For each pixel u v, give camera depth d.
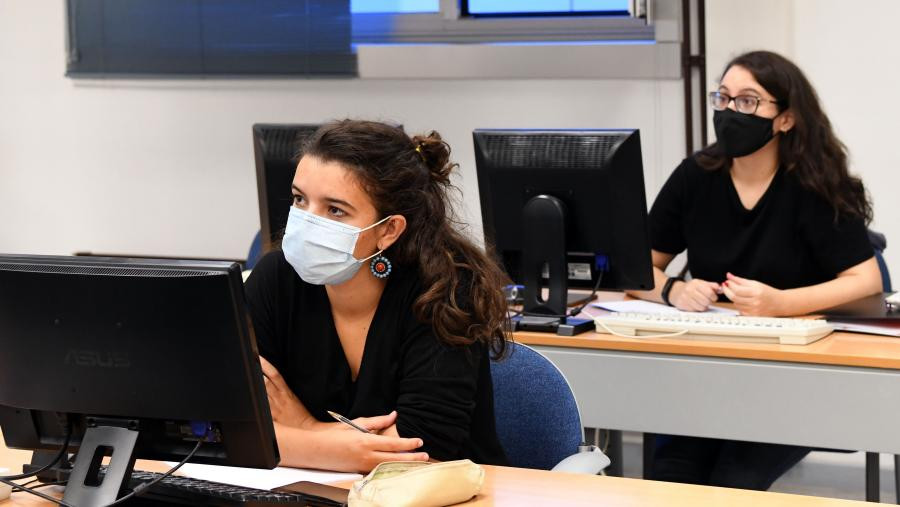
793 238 2.67
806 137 2.59
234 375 1.22
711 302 2.56
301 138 2.54
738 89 2.57
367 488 1.29
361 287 1.62
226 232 4.18
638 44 3.64
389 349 1.62
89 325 1.24
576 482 1.45
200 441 1.29
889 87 3.42
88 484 1.29
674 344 2.27
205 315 1.20
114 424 1.30
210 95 4.12
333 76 3.94
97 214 4.34
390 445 1.50
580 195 2.34
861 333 2.34
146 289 1.21
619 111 3.71
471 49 3.82
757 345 2.23
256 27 3.98
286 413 1.66
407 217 1.60
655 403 2.30
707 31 3.56
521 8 3.84
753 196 2.70
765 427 2.21
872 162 3.48
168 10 4.07
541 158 2.36
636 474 3.36
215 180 4.16
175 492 1.31
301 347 1.67
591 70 3.71
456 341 1.58
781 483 3.25
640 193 2.29
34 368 1.29
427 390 1.57
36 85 4.34
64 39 4.25
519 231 2.46
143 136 4.23
